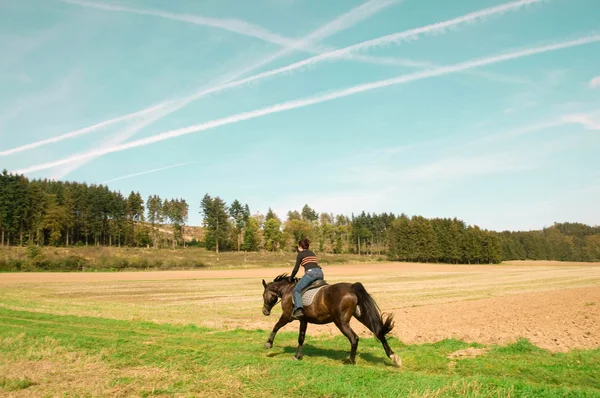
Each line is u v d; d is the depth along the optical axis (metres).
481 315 18.72
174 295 35.31
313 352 11.93
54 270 72.12
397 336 14.62
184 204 160.88
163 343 13.09
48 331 14.69
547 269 92.00
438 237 129.38
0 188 105.12
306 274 11.01
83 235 126.75
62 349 11.60
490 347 12.13
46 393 7.91
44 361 10.45
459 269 93.56
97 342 12.52
